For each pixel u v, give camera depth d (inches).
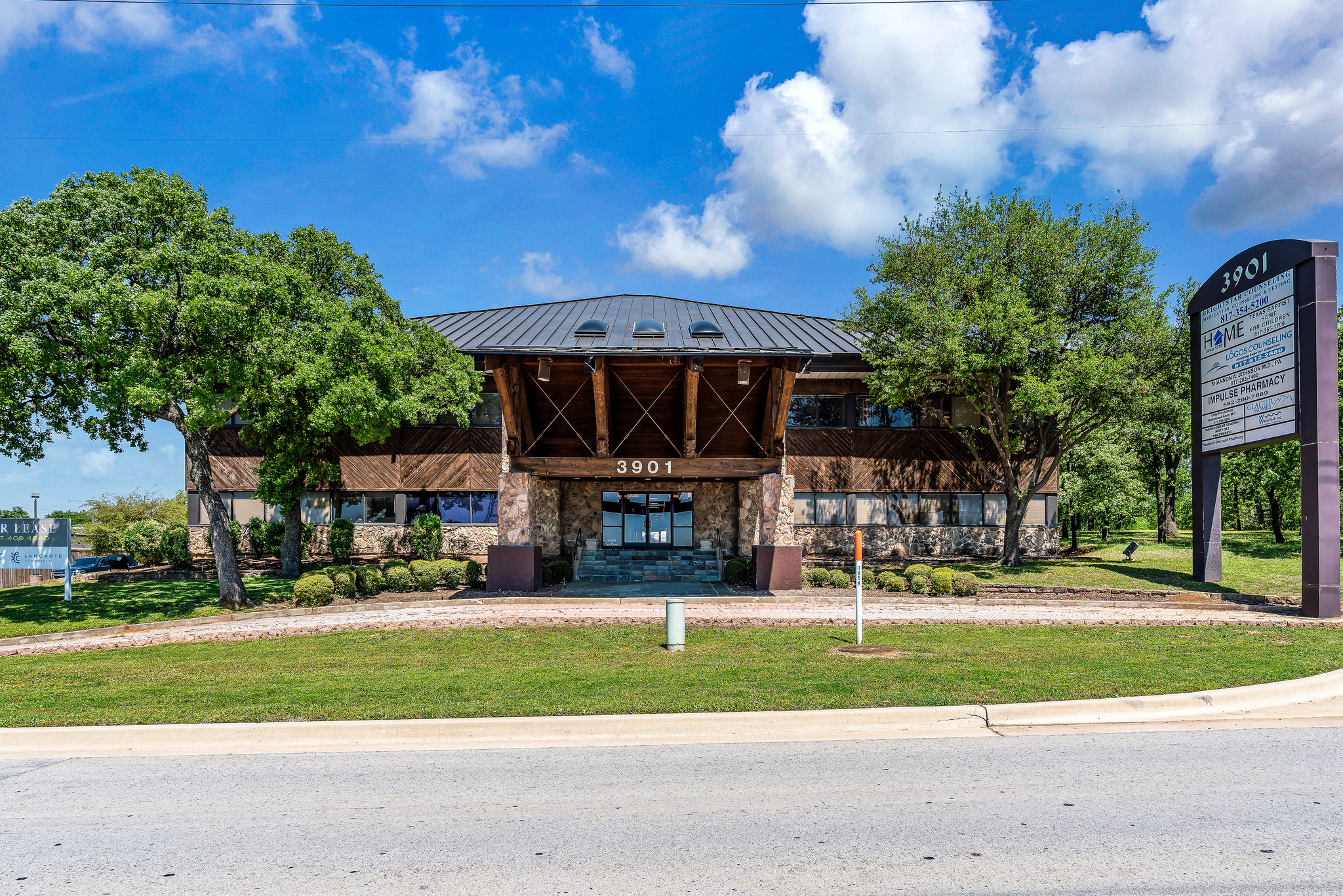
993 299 884.6
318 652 491.8
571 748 282.7
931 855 185.6
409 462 1148.5
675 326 1061.8
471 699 341.4
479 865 182.1
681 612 485.7
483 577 946.1
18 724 307.0
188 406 674.2
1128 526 1988.2
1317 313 631.2
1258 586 775.7
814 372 1119.6
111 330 634.2
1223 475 1359.5
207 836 203.6
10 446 699.4
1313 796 226.8
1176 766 254.4
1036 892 165.9
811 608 701.9
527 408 892.6
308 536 1133.7
